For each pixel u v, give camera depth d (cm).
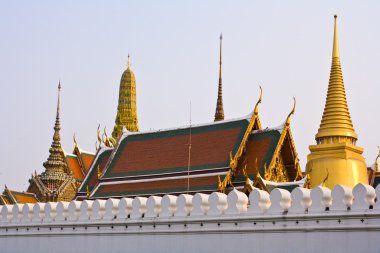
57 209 5941
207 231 4912
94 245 5603
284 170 8800
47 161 14038
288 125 8588
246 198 4875
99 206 5638
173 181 8788
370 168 10581
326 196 4378
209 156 8731
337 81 8944
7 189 13250
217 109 12150
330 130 8706
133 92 16988
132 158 9581
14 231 6166
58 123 14400
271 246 4556
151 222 5241
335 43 9094
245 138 8656
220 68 12331
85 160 14288
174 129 9506
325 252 4281
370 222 4109
